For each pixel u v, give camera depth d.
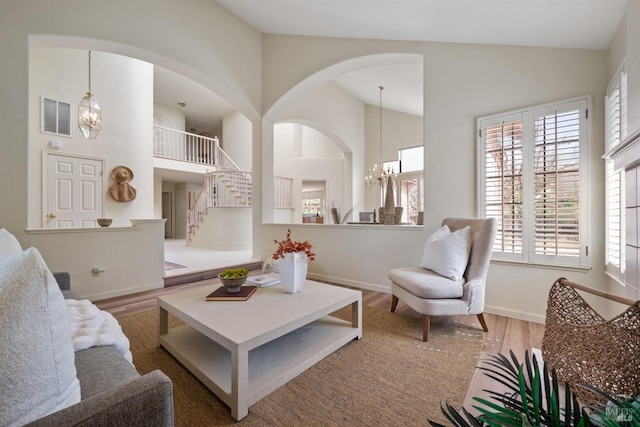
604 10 1.99
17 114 2.61
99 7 2.97
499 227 2.83
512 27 2.52
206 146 9.34
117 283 3.45
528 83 2.72
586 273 2.42
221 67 4.05
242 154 9.60
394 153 8.07
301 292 2.25
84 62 4.94
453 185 3.11
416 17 2.85
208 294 2.21
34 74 4.43
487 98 2.93
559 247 2.53
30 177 4.39
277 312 1.82
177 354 1.89
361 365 1.89
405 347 2.15
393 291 2.83
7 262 0.73
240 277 2.14
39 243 2.86
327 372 1.81
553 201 2.55
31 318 0.64
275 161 9.23
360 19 3.25
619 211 2.08
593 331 1.34
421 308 2.29
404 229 3.46
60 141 4.65
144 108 5.78
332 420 1.40
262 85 4.67
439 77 3.22
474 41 2.97
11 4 2.58
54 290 0.70
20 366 0.61
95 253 3.29
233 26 4.20
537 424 0.67
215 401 1.53
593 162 2.39
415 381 1.71
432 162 3.23
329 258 4.16
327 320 2.47
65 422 0.61
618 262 2.13
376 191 8.21
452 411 0.78
